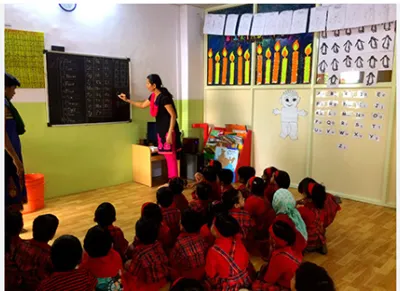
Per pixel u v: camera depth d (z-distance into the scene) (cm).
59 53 391
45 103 388
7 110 274
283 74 456
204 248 213
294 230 202
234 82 509
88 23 414
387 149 379
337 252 274
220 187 310
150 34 482
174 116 416
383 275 240
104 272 179
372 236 305
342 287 225
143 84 483
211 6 516
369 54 381
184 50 518
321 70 421
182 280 141
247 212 251
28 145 380
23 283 194
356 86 394
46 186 400
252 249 269
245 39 487
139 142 482
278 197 252
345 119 409
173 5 506
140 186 459
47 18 379
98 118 437
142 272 199
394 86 366
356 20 379
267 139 484
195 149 496
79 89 414
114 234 229
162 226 237
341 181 422
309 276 123
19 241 197
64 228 316
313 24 412
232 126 510
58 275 163
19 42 359
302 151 451
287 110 458
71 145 417
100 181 450
